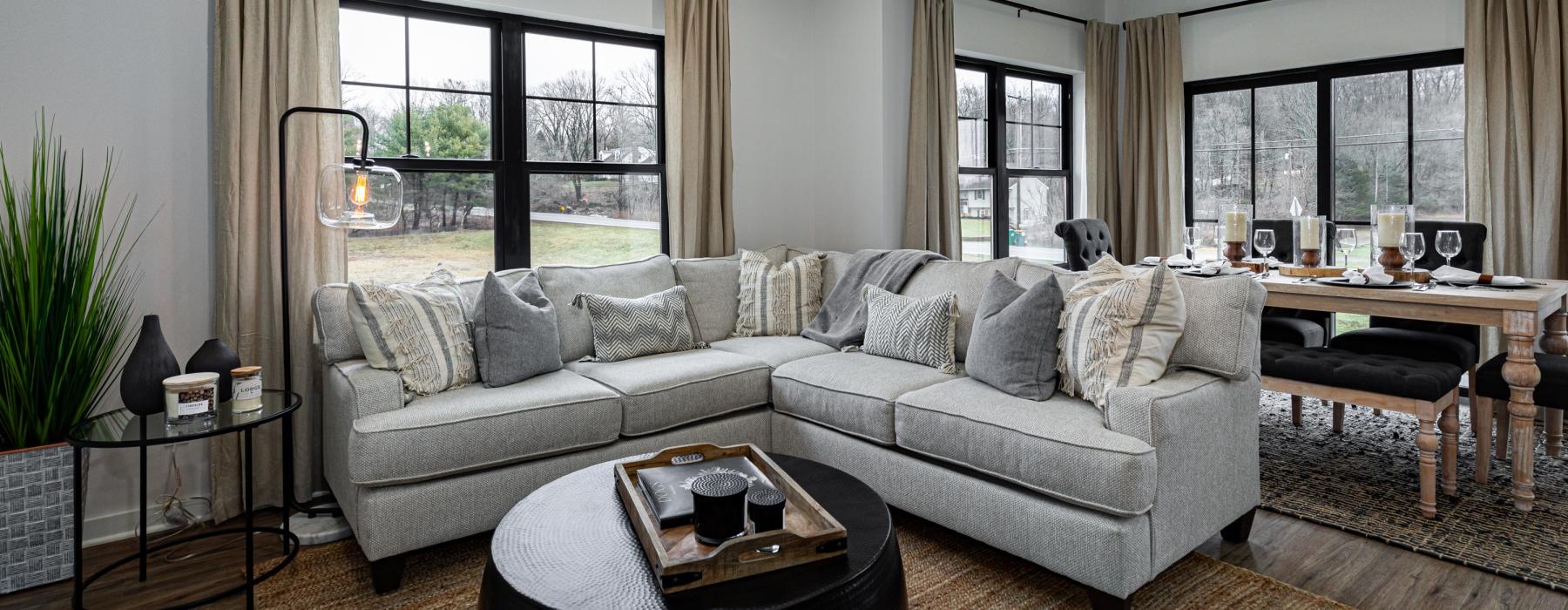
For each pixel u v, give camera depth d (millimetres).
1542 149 3941
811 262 3744
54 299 2303
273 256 2805
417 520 2270
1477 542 2408
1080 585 2133
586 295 3188
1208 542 2486
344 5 3158
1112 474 1961
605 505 1771
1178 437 2090
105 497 2631
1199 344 2334
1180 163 5258
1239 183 5254
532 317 2836
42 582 2297
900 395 2594
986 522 2285
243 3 2746
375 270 3262
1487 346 4168
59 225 2459
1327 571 2271
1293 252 4109
